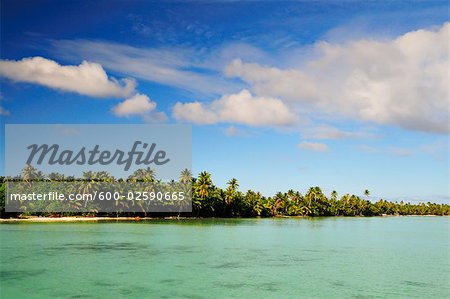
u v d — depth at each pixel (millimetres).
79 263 49312
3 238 76875
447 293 36875
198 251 61312
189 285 38531
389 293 36625
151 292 35812
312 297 34906
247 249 64938
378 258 56906
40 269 45375
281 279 41531
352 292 36750
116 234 86750
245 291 36562
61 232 90125
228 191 181125
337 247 70250
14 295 34562
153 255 56438
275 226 127812
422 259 56469
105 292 35625
